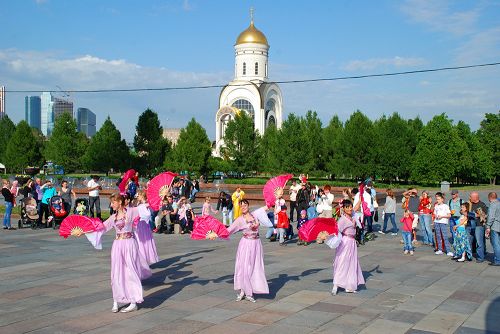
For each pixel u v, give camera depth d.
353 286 10.02
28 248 15.49
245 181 52.84
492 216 13.33
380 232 20.48
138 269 8.95
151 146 58.72
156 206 10.95
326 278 11.49
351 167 59.38
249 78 90.31
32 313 8.44
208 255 14.49
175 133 167.38
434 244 16.31
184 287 10.46
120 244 8.66
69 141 68.75
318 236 9.82
